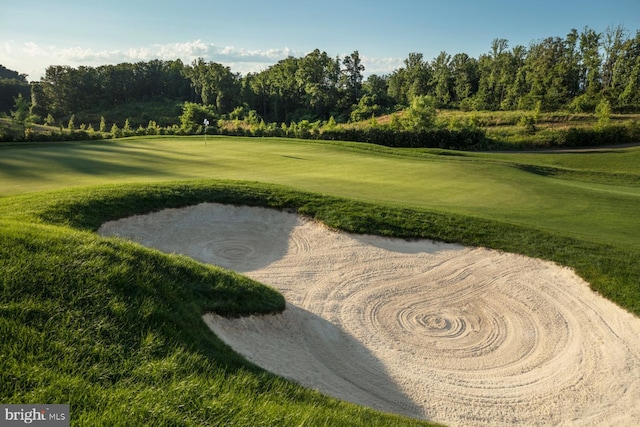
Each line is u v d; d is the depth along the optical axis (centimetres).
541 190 2294
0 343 455
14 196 1343
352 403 618
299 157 3134
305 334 869
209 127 5619
